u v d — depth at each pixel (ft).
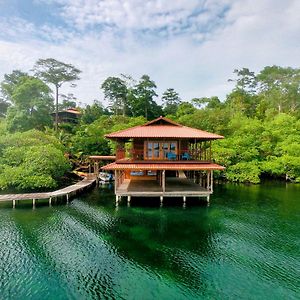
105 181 122.52
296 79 190.29
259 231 58.18
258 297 34.53
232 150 125.39
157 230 58.49
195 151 94.68
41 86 153.38
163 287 36.99
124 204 79.61
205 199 86.43
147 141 89.66
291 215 70.13
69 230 58.70
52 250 48.70
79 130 164.86
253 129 139.74
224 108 200.54
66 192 84.74
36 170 95.61
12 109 149.59
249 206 78.84
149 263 43.70
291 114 177.37
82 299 34.63
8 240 53.16
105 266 42.86
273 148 134.31
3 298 34.83
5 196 78.48
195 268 41.98
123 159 88.22
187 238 54.13
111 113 243.40
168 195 75.97
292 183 121.39
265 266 42.57
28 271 41.42
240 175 120.78
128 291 36.19
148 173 101.60
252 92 234.99
